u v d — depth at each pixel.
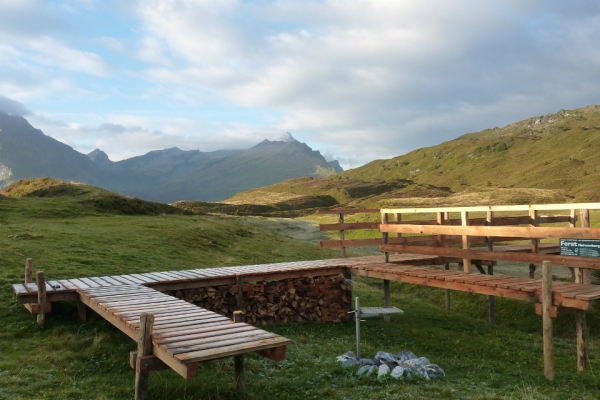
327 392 6.96
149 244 21.73
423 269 13.16
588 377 8.57
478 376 8.48
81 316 10.52
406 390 7.16
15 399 6.43
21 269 13.90
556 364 9.90
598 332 15.17
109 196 38.12
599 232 9.77
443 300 19.28
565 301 8.66
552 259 10.65
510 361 10.12
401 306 16.52
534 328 15.83
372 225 16.64
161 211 40.09
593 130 191.88
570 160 151.62
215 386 6.95
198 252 22.77
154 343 6.24
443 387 7.43
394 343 11.52
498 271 24.33
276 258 24.78
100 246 19.39
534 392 7.45
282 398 6.80
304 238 38.12
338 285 14.56
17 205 31.45
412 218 45.69
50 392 6.80
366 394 6.98
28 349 8.72
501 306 17.53
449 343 11.56
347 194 148.12
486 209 13.27
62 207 32.41
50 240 19.11
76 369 7.89
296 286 14.12
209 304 12.90
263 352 6.43
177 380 7.24
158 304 8.96
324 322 14.04
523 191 87.88
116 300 9.38
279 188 192.75
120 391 6.94
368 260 15.62
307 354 9.52
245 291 13.29
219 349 5.88
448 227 12.62
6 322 9.99
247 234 31.67
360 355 9.17
